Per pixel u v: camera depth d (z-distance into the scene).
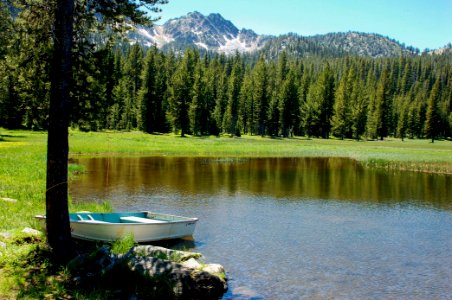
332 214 22.23
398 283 12.28
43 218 13.62
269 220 20.27
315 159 54.66
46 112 12.91
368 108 115.31
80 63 12.31
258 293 11.11
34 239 11.97
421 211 23.50
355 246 16.14
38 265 10.30
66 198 11.15
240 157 54.62
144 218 16.14
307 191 29.66
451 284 12.28
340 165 47.50
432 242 17.03
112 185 29.17
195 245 15.41
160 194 26.41
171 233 15.34
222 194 27.22
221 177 35.31
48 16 11.57
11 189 21.58
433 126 110.69
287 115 107.56
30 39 12.00
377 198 27.48
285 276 12.49
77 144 57.69
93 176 33.25
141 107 94.94
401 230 19.03
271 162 49.62
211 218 20.23
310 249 15.48
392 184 33.75
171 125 98.12
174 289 9.90
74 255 11.19
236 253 14.59
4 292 8.73
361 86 127.44
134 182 30.86
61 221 11.02
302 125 110.75
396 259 14.61
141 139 73.69
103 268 10.30
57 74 10.65
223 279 11.39
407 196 28.34
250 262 13.65
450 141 121.06
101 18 12.66
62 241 11.02
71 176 32.25
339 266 13.64
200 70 104.06
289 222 19.97
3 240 11.52
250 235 17.22
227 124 108.44
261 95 107.81
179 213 21.12
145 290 9.77
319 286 11.82
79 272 10.19
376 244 16.52
